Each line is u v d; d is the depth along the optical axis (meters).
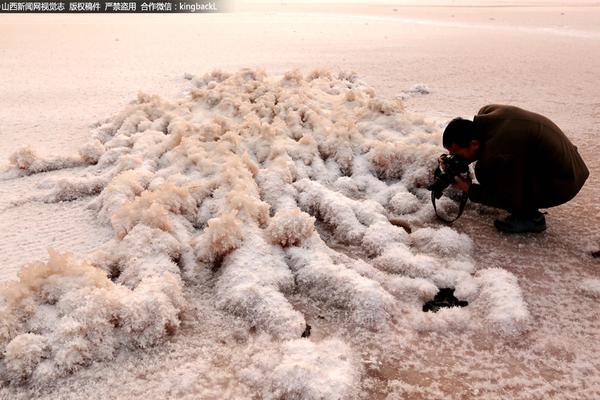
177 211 3.19
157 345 2.18
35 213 3.55
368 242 3.02
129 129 5.07
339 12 38.47
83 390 1.95
